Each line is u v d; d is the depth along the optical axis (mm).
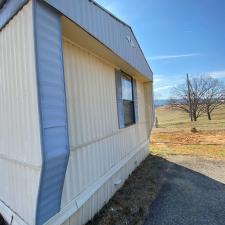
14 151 2686
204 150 9305
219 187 4953
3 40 2814
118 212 3861
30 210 2373
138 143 7211
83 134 3590
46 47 2227
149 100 8602
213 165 6812
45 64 2197
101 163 4207
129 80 6688
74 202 3148
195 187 4988
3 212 3078
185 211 3852
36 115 2154
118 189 4953
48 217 2314
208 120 27000
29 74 2230
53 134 2229
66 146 2387
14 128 2654
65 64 3207
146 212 3846
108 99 4781
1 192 3211
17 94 2523
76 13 2717
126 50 4852
